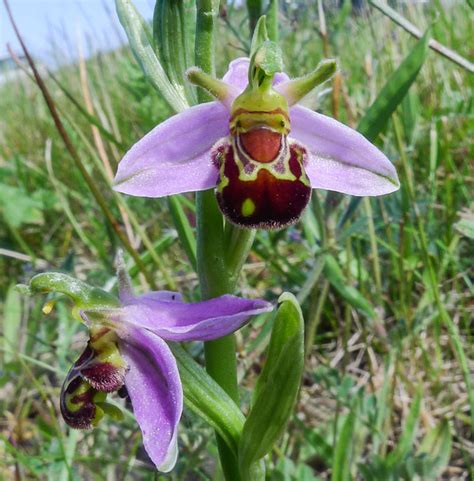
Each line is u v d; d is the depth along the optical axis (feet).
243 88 0.20
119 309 0.18
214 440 0.24
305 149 0.19
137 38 0.19
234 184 0.18
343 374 0.27
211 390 0.18
